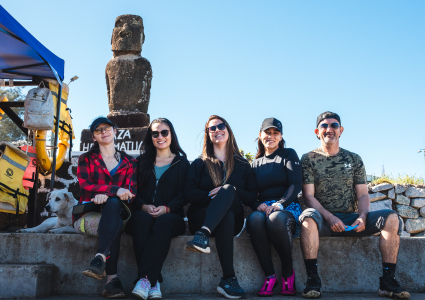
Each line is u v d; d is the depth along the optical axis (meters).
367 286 3.29
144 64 7.50
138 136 6.62
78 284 3.20
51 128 4.55
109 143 3.38
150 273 2.74
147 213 3.07
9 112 5.08
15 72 5.02
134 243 2.96
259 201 3.50
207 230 2.80
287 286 3.02
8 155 4.02
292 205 3.33
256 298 2.86
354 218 3.31
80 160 3.28
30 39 4.05
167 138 3.46
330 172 3.45
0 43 4.42
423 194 6.52
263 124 3.60
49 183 5.12
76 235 3.26
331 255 3.34
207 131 3.57
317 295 2.81
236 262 3.27
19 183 4.14
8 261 3.24
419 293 3.22
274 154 3.55
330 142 3.44
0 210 3.94
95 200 2.95
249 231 3.09
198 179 3.38
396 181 6.91
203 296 3.01
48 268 3.04
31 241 3.27
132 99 7.34
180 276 3.23
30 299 2.80
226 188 3.02
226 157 3.46
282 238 2.95
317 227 3.00
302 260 3.33
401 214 6.48
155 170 3.44
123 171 3.31
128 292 3.17
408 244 3.37
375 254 3.34
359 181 3.44
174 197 3.35
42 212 5.02
